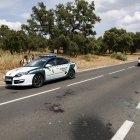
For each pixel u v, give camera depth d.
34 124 6.25
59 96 9.92
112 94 10.39
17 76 11.74
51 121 6.49
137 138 5.32
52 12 48.41
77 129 5.86
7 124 6.26
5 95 10.23
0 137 5.38
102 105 8.34
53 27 47.41
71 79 15.45
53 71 13.49
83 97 9.72
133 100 9.18
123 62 40.81
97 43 67.44
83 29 49.78
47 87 12.28
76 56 43.47
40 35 48.06
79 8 48.69
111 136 5.42
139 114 7.20
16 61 22.94
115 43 75.62
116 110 7.66
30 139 5.25
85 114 7.19
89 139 5.23
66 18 48.22
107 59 43.34
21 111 7.52
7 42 41.44
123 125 6.17
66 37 44.53
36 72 12.20
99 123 6.34
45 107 8.03
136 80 15.14
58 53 46.50
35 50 48.31
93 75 18.11
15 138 5.31
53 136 5.41
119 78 16.19
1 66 21.34
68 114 7.18
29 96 9.94
